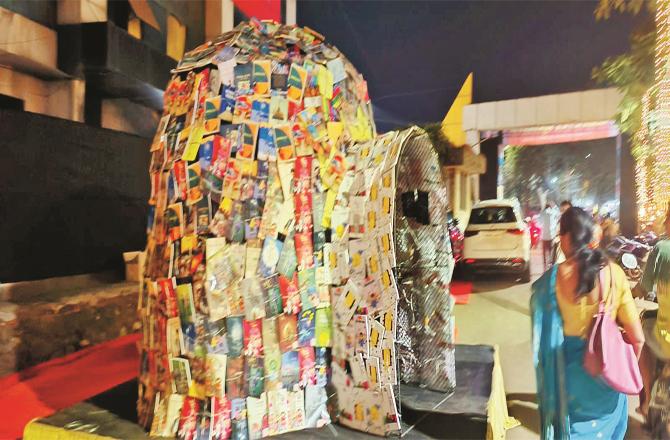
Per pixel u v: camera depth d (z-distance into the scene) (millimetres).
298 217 2783
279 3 15711
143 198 8148
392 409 2580
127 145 7754
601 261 2770
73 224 6648
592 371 2717
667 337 3078
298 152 2807
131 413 2969
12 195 5754
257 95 2766
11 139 5758
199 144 2686
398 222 3428
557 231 3230
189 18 13117
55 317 5414
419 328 3471
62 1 8750
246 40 2848
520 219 9414
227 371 2582
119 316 6438
